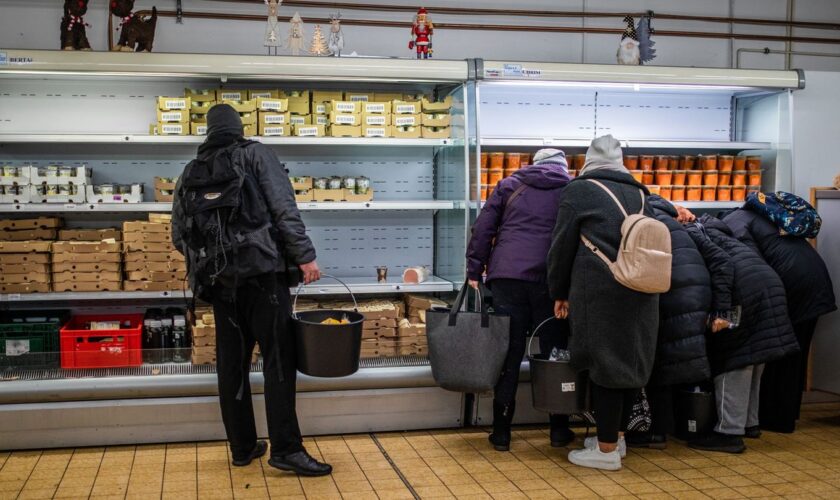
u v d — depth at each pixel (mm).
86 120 4480
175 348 4055
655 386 3895
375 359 4184
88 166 4512
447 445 3949
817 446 4035
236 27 4750
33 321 4230
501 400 3854
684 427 4004
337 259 4840
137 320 4492
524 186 3889
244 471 3521
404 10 4980
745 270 3885
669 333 3729
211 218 3297
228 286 3318
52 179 4078
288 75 3988
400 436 4086
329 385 3977
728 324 3799
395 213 4902
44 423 3768
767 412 4309
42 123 4449
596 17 5250
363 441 3988
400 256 4926
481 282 3998
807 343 4367
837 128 4828
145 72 3850
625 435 4004
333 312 3820
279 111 4172
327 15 4887
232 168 3311
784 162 4746
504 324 3732
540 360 3723
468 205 4164
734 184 4828
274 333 3381
